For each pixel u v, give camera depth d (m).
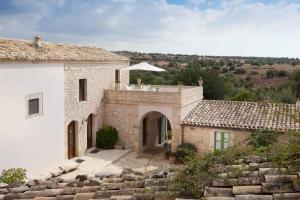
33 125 18.30
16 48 18.08
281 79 61.09
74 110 22.31
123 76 29.34
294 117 7.09
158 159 23.48
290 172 5.31
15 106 16.84
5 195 6.68
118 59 27.42
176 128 23.23
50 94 19.66
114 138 25.11
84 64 23.09
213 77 39.47
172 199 5.34
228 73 69.75
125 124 25.41
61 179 7.67
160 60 90.38
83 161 22.09
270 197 4.78
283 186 4.97
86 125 23.94
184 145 22.30
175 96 23.11
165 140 30.11
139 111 24.78
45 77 19.09
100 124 25.67
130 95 24.92
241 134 21.28
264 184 5.09
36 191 6.75
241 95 32.44
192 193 5.33
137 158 23.61
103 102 25.91
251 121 21.58
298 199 4.60
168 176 6.57
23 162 17.62
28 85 17.70
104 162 22.00
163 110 23.73
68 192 6.55
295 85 43.03
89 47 27.95
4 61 15.80
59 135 20.81
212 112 23.89
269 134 18.56
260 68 78.62
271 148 6.54
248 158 6.42
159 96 23.78
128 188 6.29
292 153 5.56
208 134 22.28
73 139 22.84
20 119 17.25
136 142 25.16
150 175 6.98
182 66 68.44
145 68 26.52
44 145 19.36
